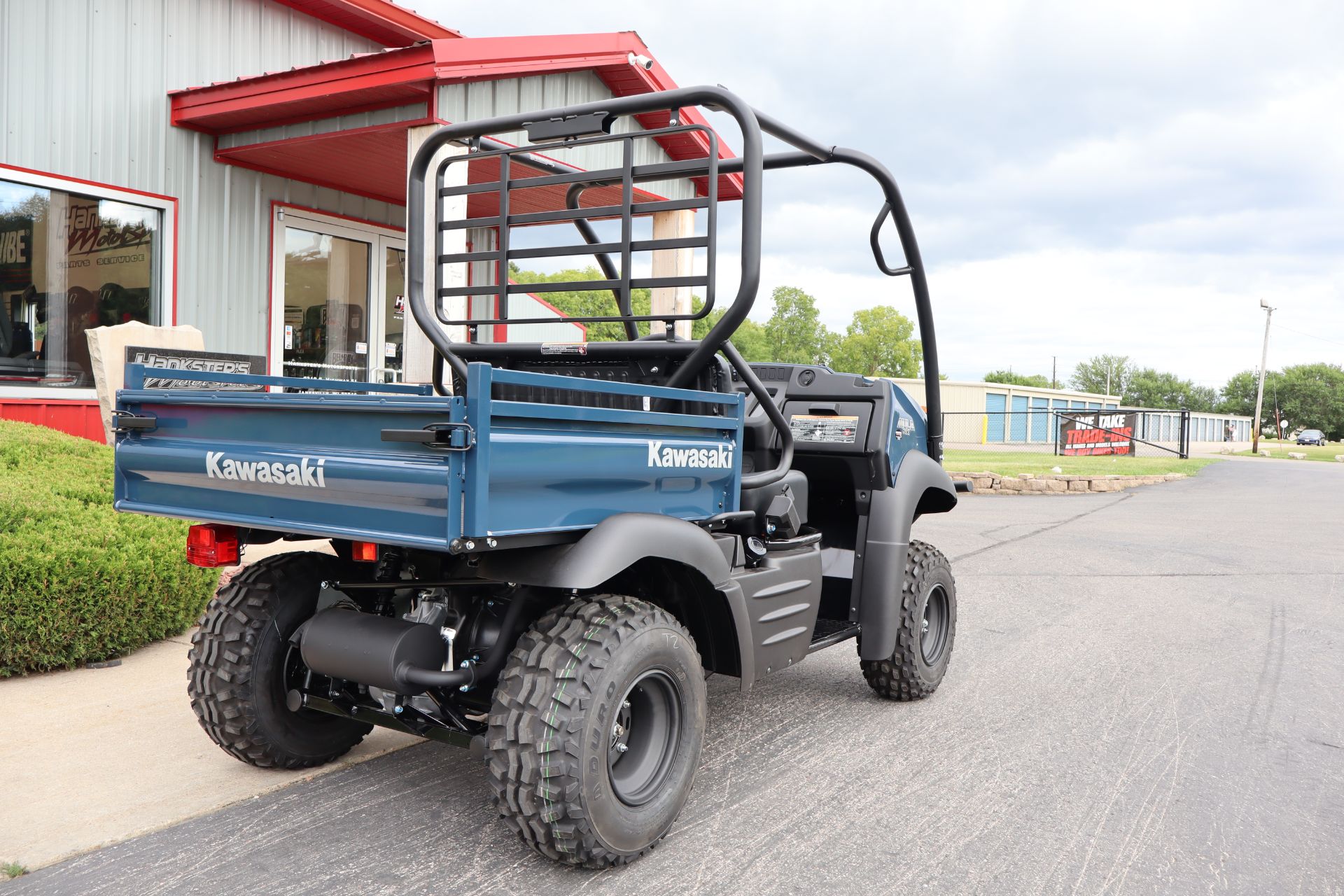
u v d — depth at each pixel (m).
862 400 4.24
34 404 7.75
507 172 3.27
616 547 2.62
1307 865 2.87
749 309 2.98
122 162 8.18
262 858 2.70
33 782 3.17
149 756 3.42
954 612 4.67
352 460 2.50
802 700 4.50
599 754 2.55
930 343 4.55
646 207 3.03
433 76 6.96
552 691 2.52
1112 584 7.73
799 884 2.65
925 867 2.77
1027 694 4.64
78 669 4.41
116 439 3.20
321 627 2.89
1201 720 4.25
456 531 2.28
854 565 4.23
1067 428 26.50
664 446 2.93
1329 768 3.69
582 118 3.12
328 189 9.96
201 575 5.00
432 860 2.72
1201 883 2.73
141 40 8.27
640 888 2.60
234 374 3.43
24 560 4.09
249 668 3.13
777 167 4.16
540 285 3.27
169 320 8.59
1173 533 11.08
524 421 2.44
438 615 2.96
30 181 7.59
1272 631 6.11
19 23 7.48
